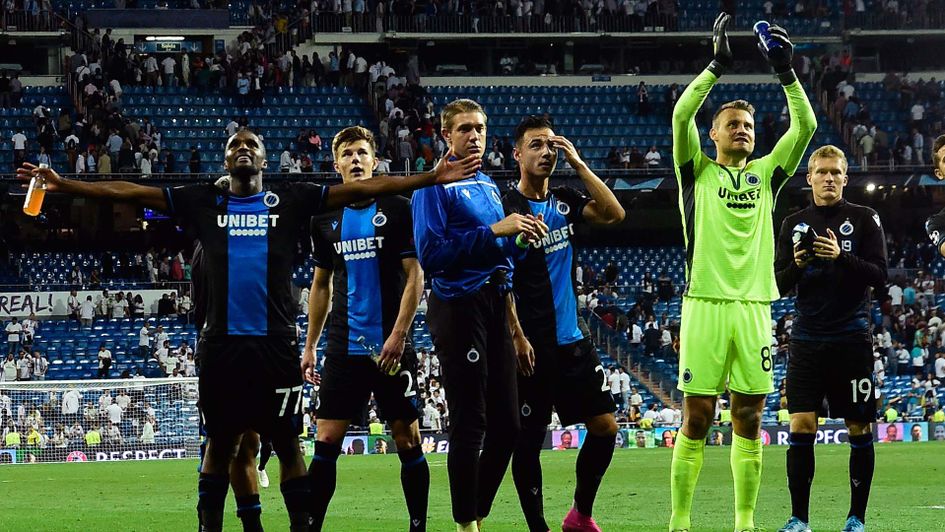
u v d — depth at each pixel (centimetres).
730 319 1006
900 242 5328
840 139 5475
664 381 4269
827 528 1201
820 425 4053
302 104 5397
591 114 5556
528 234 914
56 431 3553
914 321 4741
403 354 1035
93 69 5219
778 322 4628
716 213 1015
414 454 1044
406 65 5734
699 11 5909
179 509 1639
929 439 4159
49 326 4397
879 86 5753
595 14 5728
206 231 891
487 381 941
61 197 4909
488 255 918
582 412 1020
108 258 4744
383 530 1279
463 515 919
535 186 1033
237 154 888
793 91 1040
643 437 4066
